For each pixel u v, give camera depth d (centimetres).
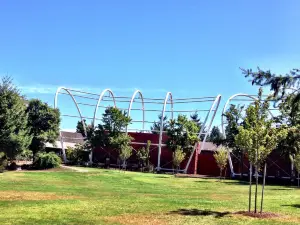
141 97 7681
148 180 3969
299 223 1521
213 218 1583
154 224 1421
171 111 7106
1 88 3891
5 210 1605
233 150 5531
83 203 1909
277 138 1680
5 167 4147
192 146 5884
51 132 5109
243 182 4672
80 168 5247
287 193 3173
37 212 1582
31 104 5081
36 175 3597
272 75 1098
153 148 6769
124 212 1670
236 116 5419
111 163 6725
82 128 8150
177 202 2106
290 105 1130
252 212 1764
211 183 4153
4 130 3803
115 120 6175
